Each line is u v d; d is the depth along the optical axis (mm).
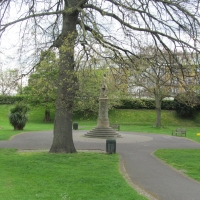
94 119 52812
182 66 13922
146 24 13625
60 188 8852
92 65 12133
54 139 15508
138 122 49875
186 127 44906
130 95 39062
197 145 22547
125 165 13570
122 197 8117
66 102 14297
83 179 9969
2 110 54344
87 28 14125
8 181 9570
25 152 16391
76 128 36688
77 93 14219
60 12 13914
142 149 19578
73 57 13398
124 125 45062
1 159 13539
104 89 27422
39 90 13383
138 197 8156
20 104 33812
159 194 8914
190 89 14688
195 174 11906
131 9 12719
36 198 7762
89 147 19875
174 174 11867
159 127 40594
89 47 11797
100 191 8672
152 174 11773
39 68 13914
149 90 35469
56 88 16422
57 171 11133
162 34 13695
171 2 12742
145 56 14641
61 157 13938
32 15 13859
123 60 13812
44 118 51719
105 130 26984
